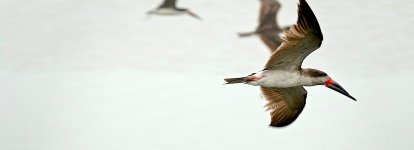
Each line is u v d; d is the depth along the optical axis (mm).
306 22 7797
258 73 8594
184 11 18688
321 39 7906
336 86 8703
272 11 15445
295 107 9172
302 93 9031
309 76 8648
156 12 18422
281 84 8602
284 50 8188
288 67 8539
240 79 8625
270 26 15234
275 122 9141
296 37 7969
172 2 18500
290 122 9148
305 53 8242
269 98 9203
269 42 14961
